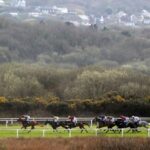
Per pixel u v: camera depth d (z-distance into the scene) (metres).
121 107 151.25
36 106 152.25
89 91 177.50
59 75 193.38
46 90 186.38
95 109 151.38
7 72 191.00
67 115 150.62
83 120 134.12
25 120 118.44
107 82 180.75
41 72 193.00
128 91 170.00
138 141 93.62
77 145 91.88
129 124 118.00
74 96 177.12
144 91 170.62
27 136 108.69
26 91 178.50
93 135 110.25
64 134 114.00
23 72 192.38
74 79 191.75
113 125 117.75
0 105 150.50
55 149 89.38
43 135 109.88
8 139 99.44
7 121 127.25
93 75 183.88
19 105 151.25
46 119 129.38
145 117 148.38
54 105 151.50
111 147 89.69
